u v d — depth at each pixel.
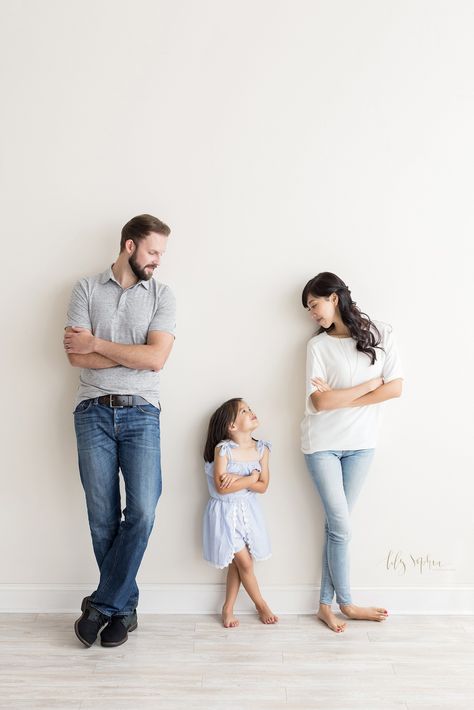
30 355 2.93
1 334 2.93
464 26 2.85
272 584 3.01
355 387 2.77
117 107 2.85
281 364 2.95
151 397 2.74
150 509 2.68
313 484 2.99
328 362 2.82
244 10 2.84
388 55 2.86
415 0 2.85
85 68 2.84
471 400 2.96
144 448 2.69
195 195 2.88
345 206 2.89
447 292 2.92
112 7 2.83
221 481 2.84
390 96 2.87
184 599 3.00
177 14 2.83
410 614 3.00
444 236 2.91
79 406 2.74
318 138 2.88
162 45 2.84
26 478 2.98
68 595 3.00
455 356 2.95
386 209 2.90
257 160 2.88
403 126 2.88
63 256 2.90
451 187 2.89
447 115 2.88
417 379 2.96
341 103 2.87
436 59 2.86
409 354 2.95
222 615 2.91
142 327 2.71
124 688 2.40
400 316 2.93
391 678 2.48
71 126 2.86
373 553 3.01
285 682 2.45
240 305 2.92
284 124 2.87
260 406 2.96
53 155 2.87
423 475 2.99
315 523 2.99
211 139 2.87
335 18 2.85
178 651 2.65
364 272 2.92
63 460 2.97
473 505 2.99
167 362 2.95
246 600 2.99
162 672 2.50
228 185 2.88
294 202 2.89
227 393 2.96
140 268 2.66
